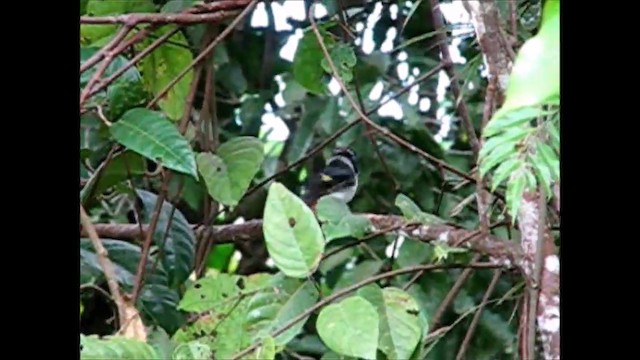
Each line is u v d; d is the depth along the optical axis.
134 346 1.85
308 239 2.01
